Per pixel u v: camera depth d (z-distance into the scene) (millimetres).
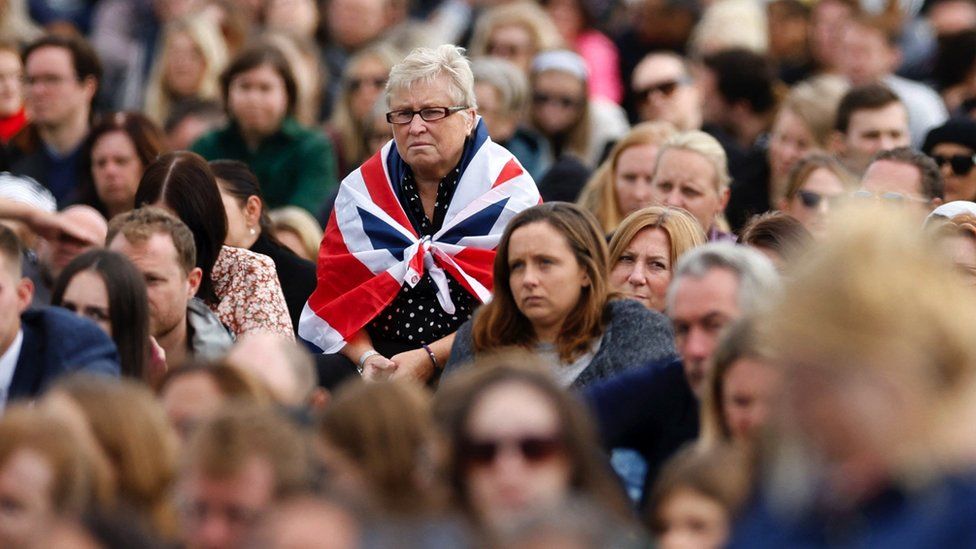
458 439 15594
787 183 30656
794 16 47594
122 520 15328
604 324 23047
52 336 21922
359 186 27984
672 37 50375
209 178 27000
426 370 26625
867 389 12281
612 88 50625
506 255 23234
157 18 51125
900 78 44812
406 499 15719
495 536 13672
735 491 15562
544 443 15453
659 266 24797
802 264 12820
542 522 13039
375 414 16078
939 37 43844
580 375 22516
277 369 19938
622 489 18469
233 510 15672
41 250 28812
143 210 25156
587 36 51094
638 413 20297
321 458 16234
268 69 37344
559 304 22938
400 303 27266
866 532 12469
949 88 43625
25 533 16109
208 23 44781
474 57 45844
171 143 39312
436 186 27391
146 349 22969
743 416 17188
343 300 27250
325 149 37656
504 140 37781
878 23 42812
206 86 44219
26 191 32438
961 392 12352
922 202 28531
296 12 50000
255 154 37469
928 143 32219
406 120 26953
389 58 41031
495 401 15617
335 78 48438
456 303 27156
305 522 14500
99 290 22656
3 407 21766
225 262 27469
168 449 17609
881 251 12469
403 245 27281
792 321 12531
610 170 32656
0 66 38781
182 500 16547
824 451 12555
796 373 12492
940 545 12109
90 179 33250
